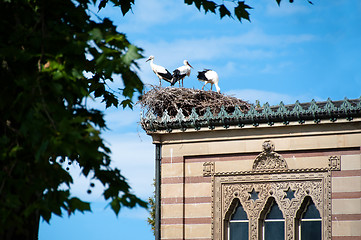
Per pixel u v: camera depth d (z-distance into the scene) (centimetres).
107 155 1156
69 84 1102
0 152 1073
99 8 1434
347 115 2147
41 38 1091
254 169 2284
